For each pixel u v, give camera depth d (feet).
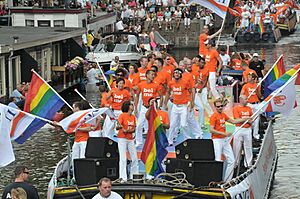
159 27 262.06
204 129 83.35
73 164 63.62
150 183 59.93
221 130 67.21
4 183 85.05
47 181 86.38
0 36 147.33
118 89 75.72
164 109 78.74
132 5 277.03
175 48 261.65
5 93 128.36
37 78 70.95
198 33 261.03
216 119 67.00
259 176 73.05
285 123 123.24
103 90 81.87
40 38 142.31
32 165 93.66
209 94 89.25
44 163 94.68
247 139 72.38
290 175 91.50
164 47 197.88
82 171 62.23
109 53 169.48
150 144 64.13
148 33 237.66
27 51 139.44
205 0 103.96
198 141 60.64
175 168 61.05
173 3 286.66
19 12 194.08
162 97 77.36
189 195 59.16
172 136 77.20
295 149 105.29
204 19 262.67
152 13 275.80
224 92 94.79
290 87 75.00
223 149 67.87
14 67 133.59
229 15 293.84
